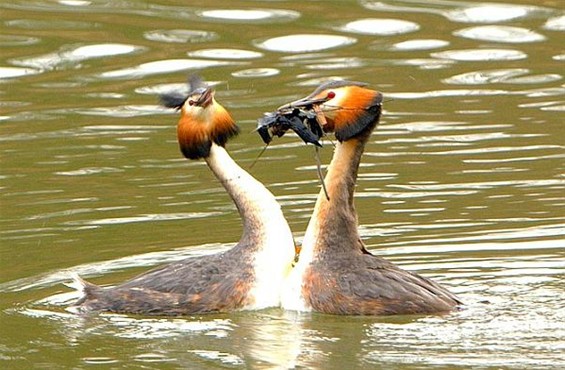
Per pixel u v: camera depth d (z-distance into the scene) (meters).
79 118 19.56
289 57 21.97
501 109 19.72
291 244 13.05
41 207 15.99
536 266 13.59
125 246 14.58
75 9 24.08
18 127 19.22
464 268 13.59
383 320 12.15
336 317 12.34
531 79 21.09
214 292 12.63
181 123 13.32
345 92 13.02
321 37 22.83
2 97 20.45
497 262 13.73
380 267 12.66
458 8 24.16
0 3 24.33
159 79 20.97
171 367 11.18
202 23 23.48
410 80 20.97
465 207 15.59
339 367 11.03
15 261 14.18
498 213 15.33
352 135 12.98
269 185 16.69
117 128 19.16
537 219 15.08
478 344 11.42
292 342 11.68
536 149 17.88
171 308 12.56
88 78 21.17
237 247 13.03
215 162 13.25
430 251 14.13
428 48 22.36
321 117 13.02
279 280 12.81
